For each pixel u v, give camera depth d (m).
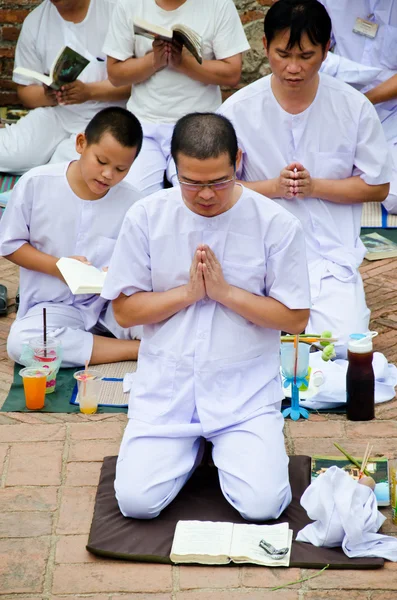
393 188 8.86
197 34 7.48
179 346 4.73
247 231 4.68
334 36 9.07
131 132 5.79
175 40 7.73
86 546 4.50
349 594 4.23
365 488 4.53
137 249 4.76
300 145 6.59
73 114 9.24
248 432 4.74
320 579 4.31
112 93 8.80
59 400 5.94
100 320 6.53
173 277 4.77
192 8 7.92
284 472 4.69
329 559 4.39
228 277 4.75
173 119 8.27
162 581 4.32
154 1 7.90
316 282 6.67
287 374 5.75
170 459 4.68
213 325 4.75
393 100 9.03
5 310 7.21
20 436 5.52
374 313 7.23
